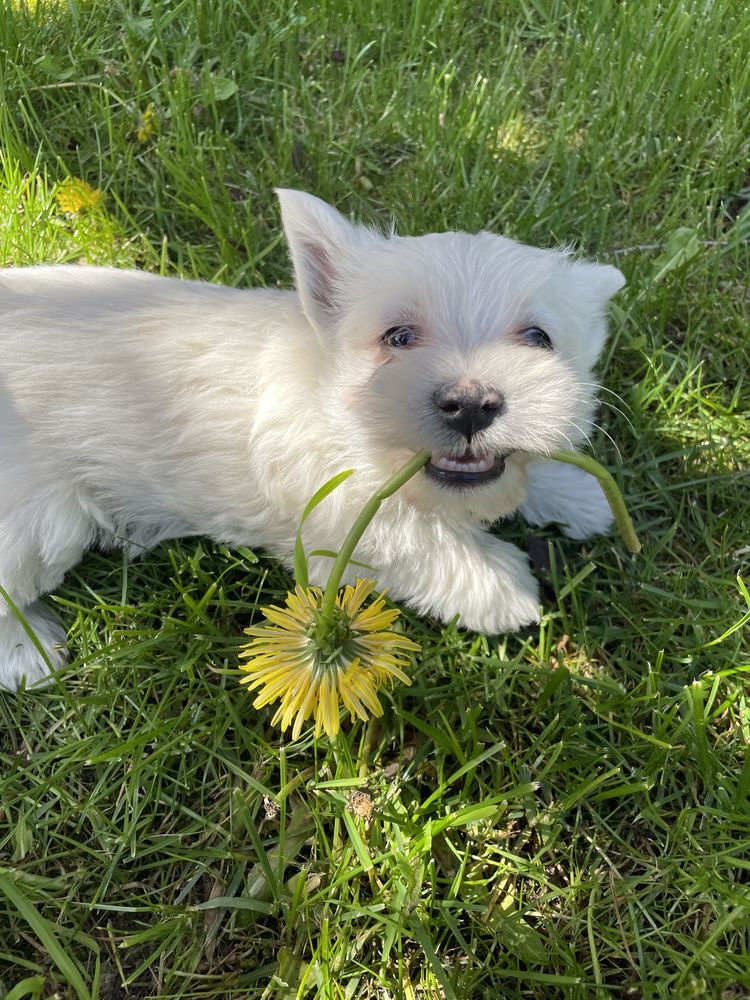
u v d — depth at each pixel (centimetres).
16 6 41
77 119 39
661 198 39
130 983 23
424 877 23
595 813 25
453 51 43
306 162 39
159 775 25
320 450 23
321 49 42
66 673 27
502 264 22
